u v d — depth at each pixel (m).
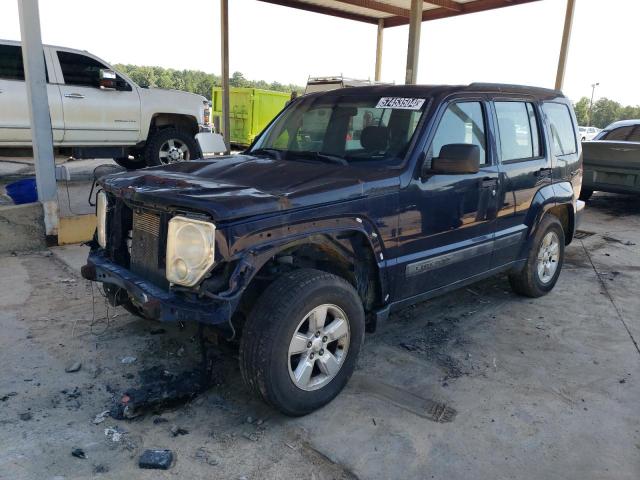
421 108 4.05
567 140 5.73
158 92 10.78
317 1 14.87
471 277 4.56
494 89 4.68
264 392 3.06
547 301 5.53
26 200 6.92
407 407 3.47
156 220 3.20
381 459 2.96
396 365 4.03
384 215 3.61
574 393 3.73
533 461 2.99
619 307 5.41
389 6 15.61
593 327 4.89
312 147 4.38
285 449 3.01
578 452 3.08
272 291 3.10
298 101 4.93
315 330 3.24
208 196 2.99
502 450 3.07
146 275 3.32
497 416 3.41
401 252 3.79
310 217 3.18
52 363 3.84
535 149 5.14
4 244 6.27
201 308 2.88
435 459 2.97
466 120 4.30
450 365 4.07
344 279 3.56
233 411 3.36
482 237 4.50
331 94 4.72
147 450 2.94
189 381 3.64
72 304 4.88
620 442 3.19
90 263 3.70
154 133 10.97
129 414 3.24
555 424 3.34
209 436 3.11
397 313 5.08
